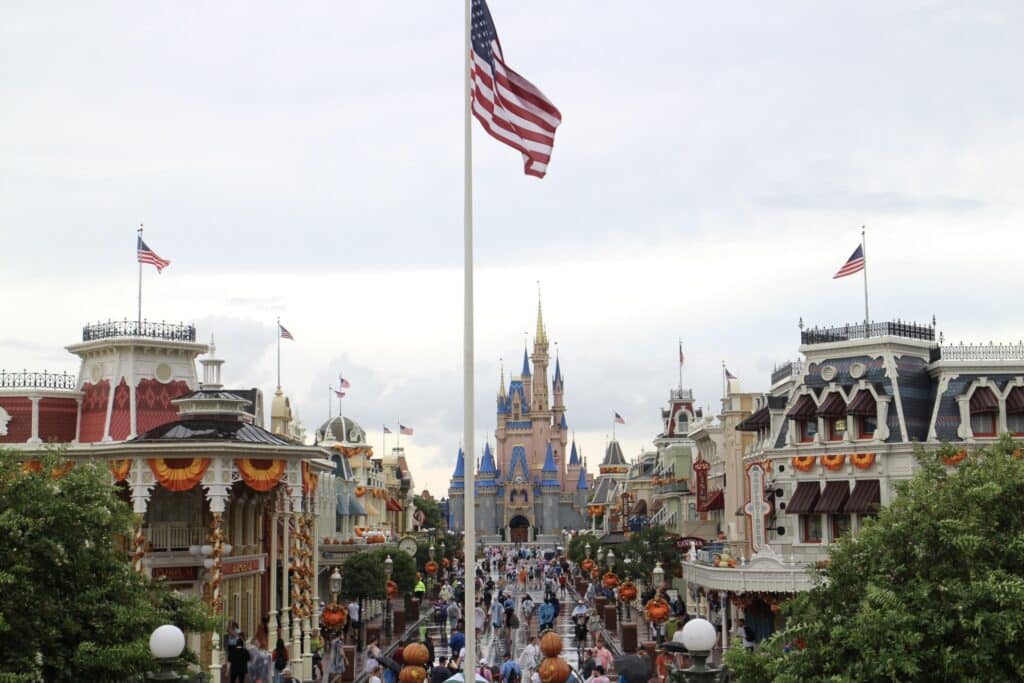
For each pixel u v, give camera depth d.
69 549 30.34
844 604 29.70
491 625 77.75
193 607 33.97
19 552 29.19
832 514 61.06
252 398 72.00
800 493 61.94
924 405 60.38
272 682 47.16
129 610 30.38
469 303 27.75
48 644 28.92
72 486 31.42
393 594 80.19
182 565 51.38
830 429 61.84
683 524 98.81
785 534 63.34
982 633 26.33
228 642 49.12
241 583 58.22
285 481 51.25
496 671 45.88
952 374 59.31
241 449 49.00
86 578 30.84
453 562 145.12
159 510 54.53
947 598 27.42
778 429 66.62
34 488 30.53
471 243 27.92
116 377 64.06
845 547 30.48
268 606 64.88
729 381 81.75
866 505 58.72
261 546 63.06
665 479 110.25
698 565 66.56
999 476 29.58
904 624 26.94
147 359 64.62
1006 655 26.50
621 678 36.06
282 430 87.62
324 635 69.56
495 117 29.36
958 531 28.09
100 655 28.64
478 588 108.44
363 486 107.31
